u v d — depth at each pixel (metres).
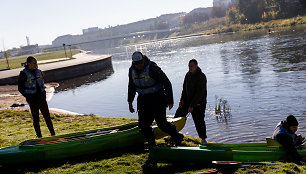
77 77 40.06
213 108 14.59
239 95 17.16
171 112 15.43
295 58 28.70
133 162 5.23
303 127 10.16
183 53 57.00
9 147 5.77
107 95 24.12
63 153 5.65
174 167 5.01
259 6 114.38
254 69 26.19
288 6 105.69
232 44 57.66
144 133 5.41
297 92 15.81
